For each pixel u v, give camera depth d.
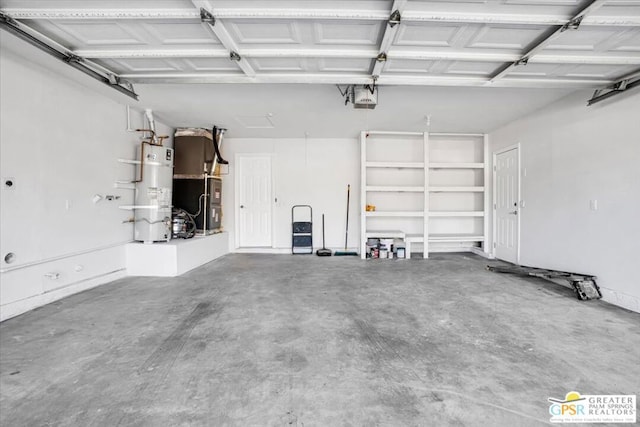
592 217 3.46
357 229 6.38
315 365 1.96
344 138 6.32
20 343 2.26
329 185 6.36
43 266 3.10
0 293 2.71
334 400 1.62
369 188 5.77
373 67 2.70
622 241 3.11
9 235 2.78
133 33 2.24
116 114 4.10
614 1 1.79
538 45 2.31
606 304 3.14
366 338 2.35
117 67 2.77
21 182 2.88
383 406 1.57
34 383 1.76
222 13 1.93
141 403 1.59
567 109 3.82
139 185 4.38
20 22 2.09
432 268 4.85
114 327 2.54
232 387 1.73
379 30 2.17
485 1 1.83
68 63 2.59
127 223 4.36
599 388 1.72
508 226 5.19
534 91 3.63
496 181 5.57
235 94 3.78
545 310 2.95
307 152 6.34
